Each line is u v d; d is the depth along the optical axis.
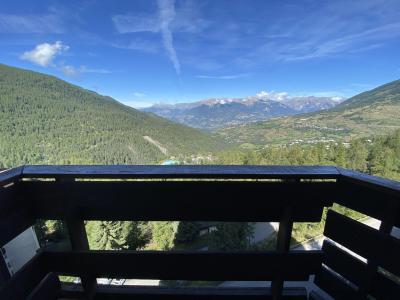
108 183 1.19
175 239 17.59
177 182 1.18
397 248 1.00
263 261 1.29
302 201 1.19
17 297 1.11
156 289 1.43
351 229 1.16
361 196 1.10
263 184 1.17
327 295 1.37
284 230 1.25
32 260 1.22
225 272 1.31
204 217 1.22
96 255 1.29
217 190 1.18
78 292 1.38
